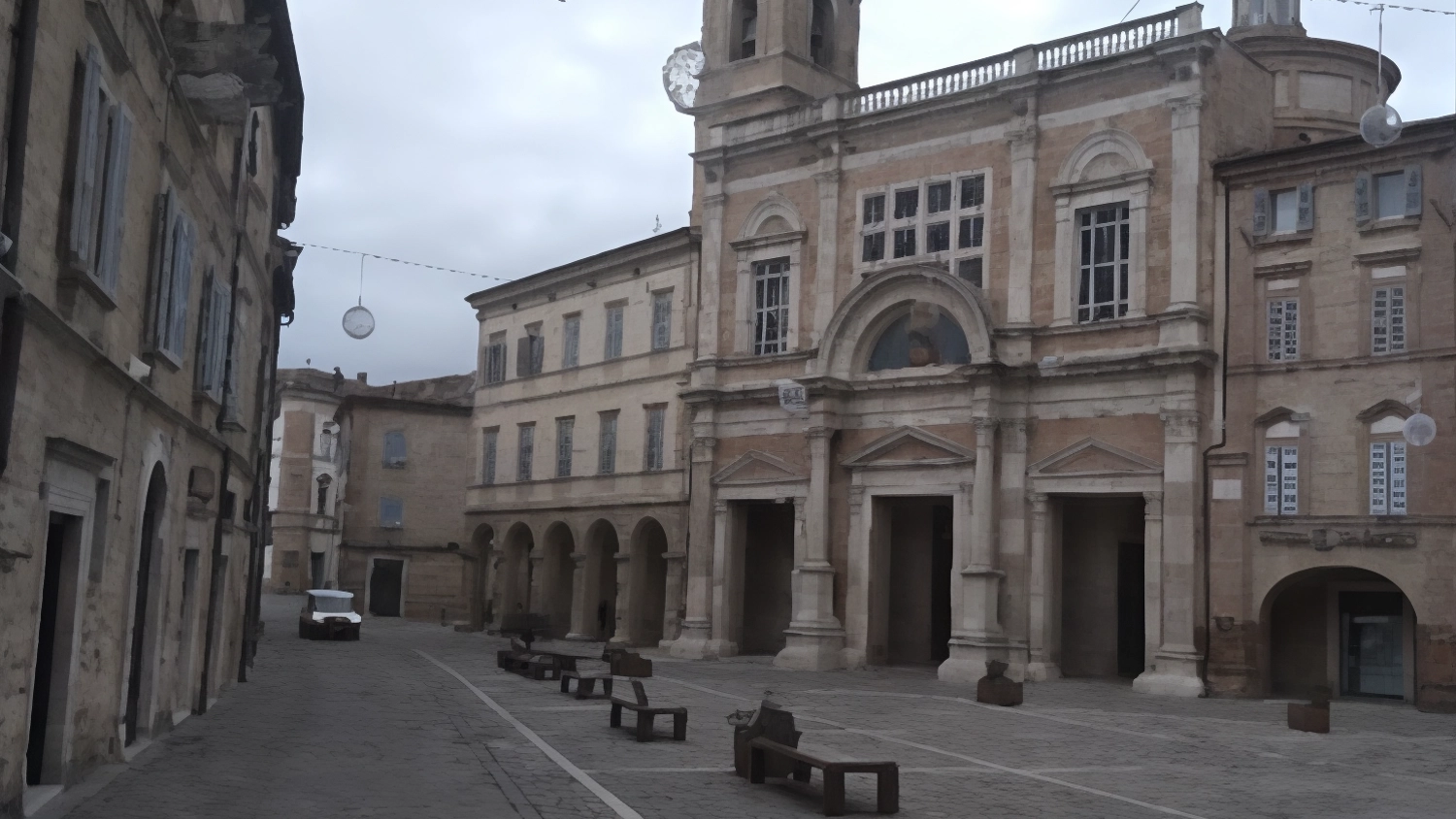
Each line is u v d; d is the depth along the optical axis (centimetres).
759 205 4072
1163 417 3116
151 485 1661
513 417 5453
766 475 3916
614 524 4734
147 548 1681
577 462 5022
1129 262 3262
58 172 1112
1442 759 1988
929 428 3547
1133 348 3212
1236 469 3044
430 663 3519
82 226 1148
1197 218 3139
